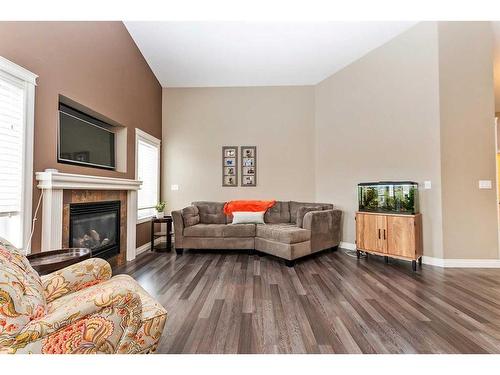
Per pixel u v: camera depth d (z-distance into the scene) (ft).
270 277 9.46
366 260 11.76
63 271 4.99
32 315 3.34
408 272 9.97
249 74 15.28
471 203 10.62
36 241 7.00
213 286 8.59
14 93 6.39
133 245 12.08
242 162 16.49
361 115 13.57
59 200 7.61
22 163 6.49
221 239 13.01
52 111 7.60
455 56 10.73
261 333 5.73
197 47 12.89
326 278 9.33
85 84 9.02
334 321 6.23
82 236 9.05
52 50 7.57
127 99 11.99
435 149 10.83
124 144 11.85
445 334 5.66
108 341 3.64
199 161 16.60
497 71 13.87
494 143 10.61
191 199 16.56
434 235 10.85
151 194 15.35
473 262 10.55
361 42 12.46
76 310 3.44
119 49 11.24
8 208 6.26
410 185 10.68
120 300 3.72
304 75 15.35
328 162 15.33
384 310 6.79
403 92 11.87
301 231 11.39
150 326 4.24
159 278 9.39
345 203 14.33
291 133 16.35
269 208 15.01
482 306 7.01
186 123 16.67
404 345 5.26
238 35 11.97
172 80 15.98
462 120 10.68
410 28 11.59
